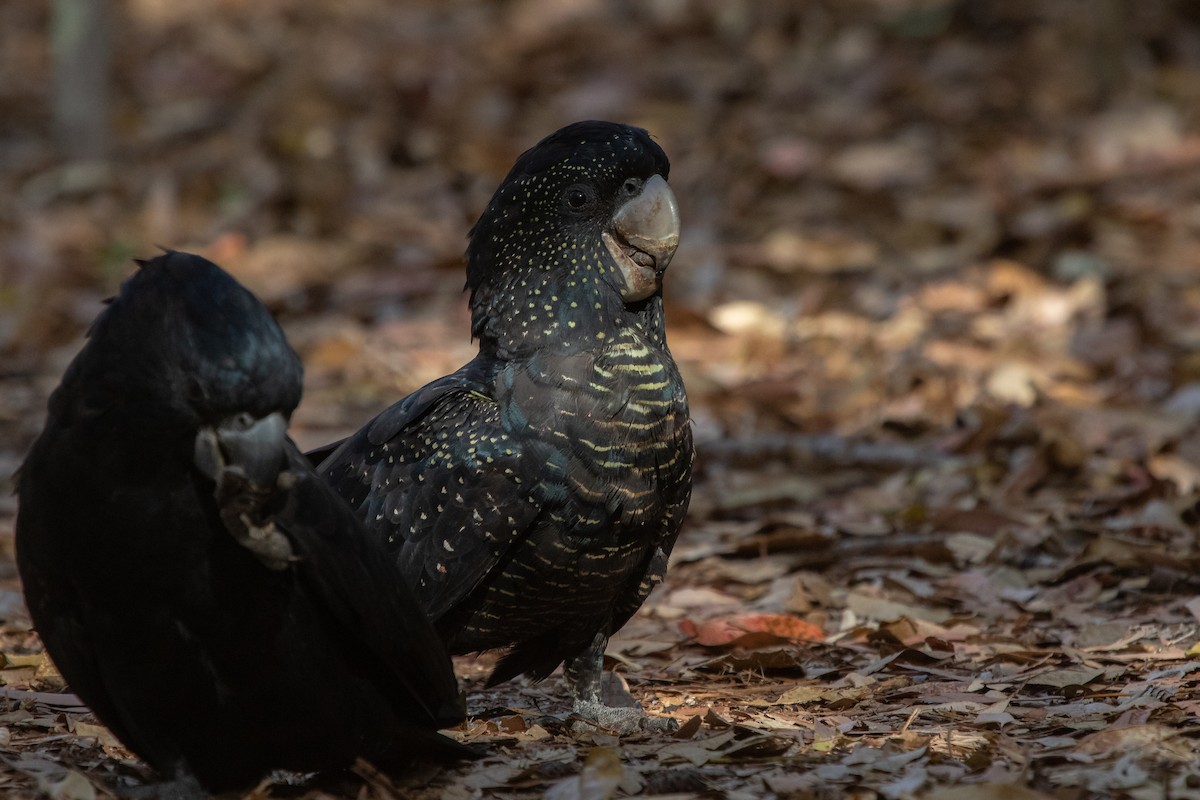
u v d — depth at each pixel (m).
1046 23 25.38
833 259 18.08
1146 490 11.12
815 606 9.78
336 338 15.76
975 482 11.80
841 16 27.14
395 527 7.28
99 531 5.76
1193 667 7.76
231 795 6.45
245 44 29.14
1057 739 6.78
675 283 17.48
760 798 6.16
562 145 7.47
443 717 6.71
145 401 5.59
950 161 20.95
